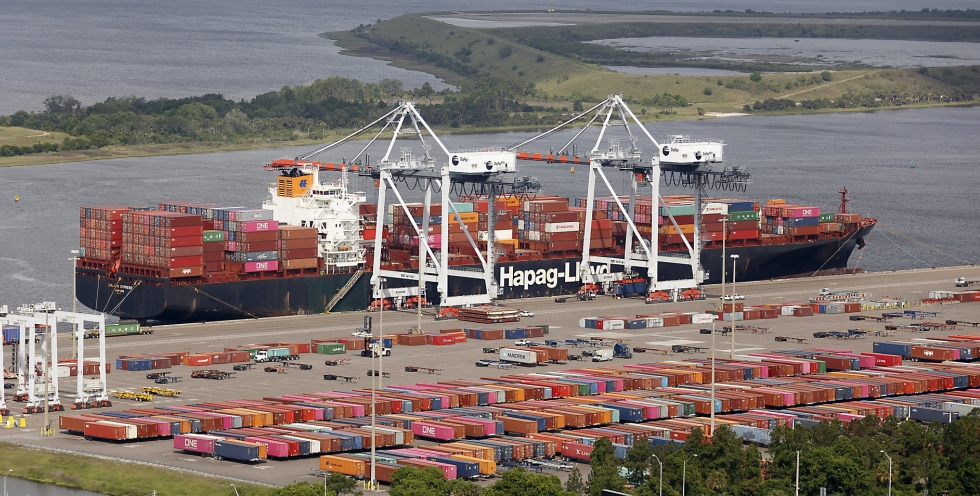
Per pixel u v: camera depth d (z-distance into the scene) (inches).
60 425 6171.3
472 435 6028.5
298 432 5949.8
